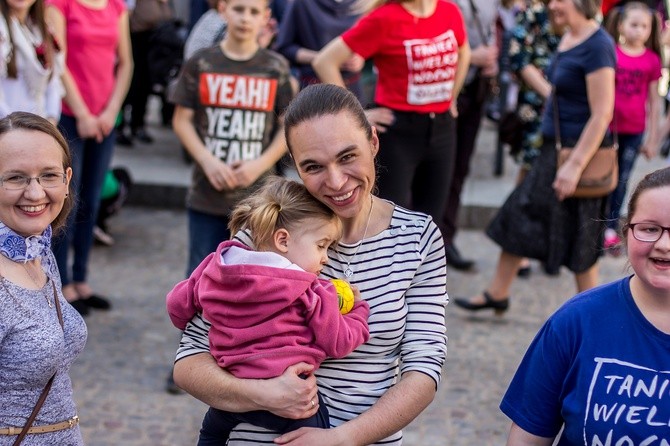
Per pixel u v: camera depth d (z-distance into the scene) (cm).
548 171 500
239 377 221
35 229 245
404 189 490
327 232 226
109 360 497
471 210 735
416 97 476
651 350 216
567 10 477
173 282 616
